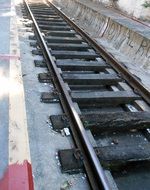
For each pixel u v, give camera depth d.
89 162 3.57
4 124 3.88
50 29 10.93
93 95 5.36
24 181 2.97
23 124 3.92
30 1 18.30
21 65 6.72
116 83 6.34
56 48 8.51
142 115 4.80
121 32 10.09
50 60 6.78
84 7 15.65
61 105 4.98
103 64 7.27
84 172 3.51
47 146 3.90
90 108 5.33
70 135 4.18
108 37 11.02
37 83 5.81
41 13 14.01
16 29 9.40
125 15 13.63
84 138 3.85
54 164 3.58
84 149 3.79
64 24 11.89
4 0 16.03
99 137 4.45
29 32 10.06
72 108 4.55
